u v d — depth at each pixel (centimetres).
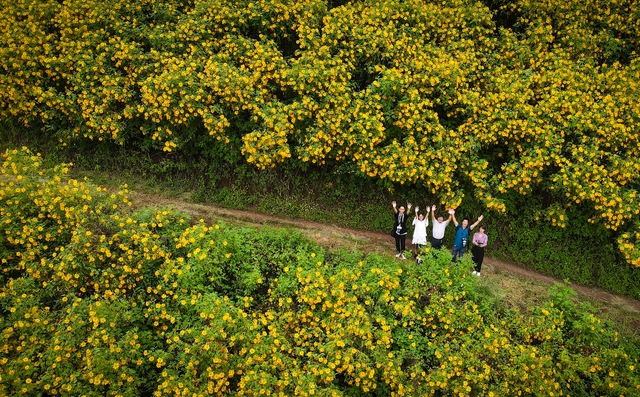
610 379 817
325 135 1058
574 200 1155
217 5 1187
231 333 775
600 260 1172
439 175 1074
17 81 1086
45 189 883
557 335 842
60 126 1172
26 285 810
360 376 743
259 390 706
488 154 1231
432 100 1202
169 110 1068
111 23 1194
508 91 1166
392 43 1221
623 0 1454
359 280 889
